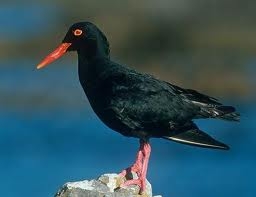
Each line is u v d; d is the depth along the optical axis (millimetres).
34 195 28562
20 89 47594
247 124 38344
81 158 33594
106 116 14961
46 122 41031
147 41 61844
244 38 61031
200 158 33062
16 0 75188
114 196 13562
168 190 29531
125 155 34062
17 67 55188
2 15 71875
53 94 46875
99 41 15078
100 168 32188
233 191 29484
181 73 54562
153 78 15273
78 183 13734
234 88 50281
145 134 14867
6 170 31438
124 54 61219
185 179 30656
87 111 43812
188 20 64125
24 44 61469
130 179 14297
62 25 66000
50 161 32844
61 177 30766
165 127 14891
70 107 44750
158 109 14867
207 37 62031
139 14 64812
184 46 60688
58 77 49594
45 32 63938
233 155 33531
